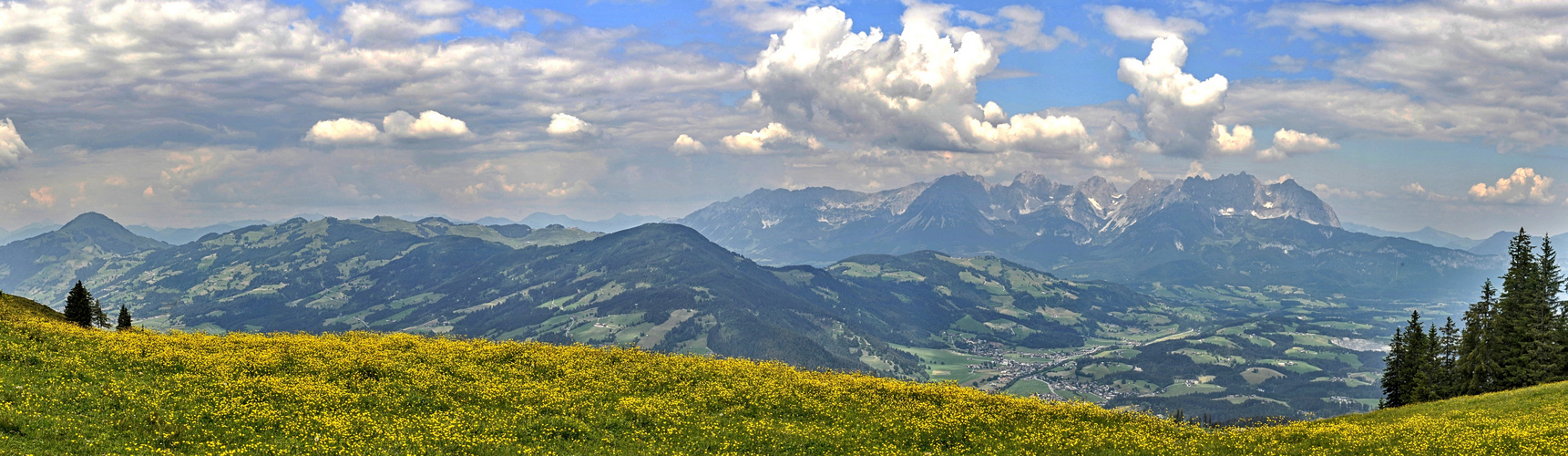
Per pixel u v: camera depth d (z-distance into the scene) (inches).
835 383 2079.2
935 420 1760.6
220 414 1409.9
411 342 2257.6
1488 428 1803.6
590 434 1515.7
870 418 1760.6
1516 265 3779.5
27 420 1219.2
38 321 2155.5
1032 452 1569.9
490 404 1654.8
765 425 1647.4
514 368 1993.1
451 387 1752.0
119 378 1565.0
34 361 1606.8
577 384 1862.7
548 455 1364.4
